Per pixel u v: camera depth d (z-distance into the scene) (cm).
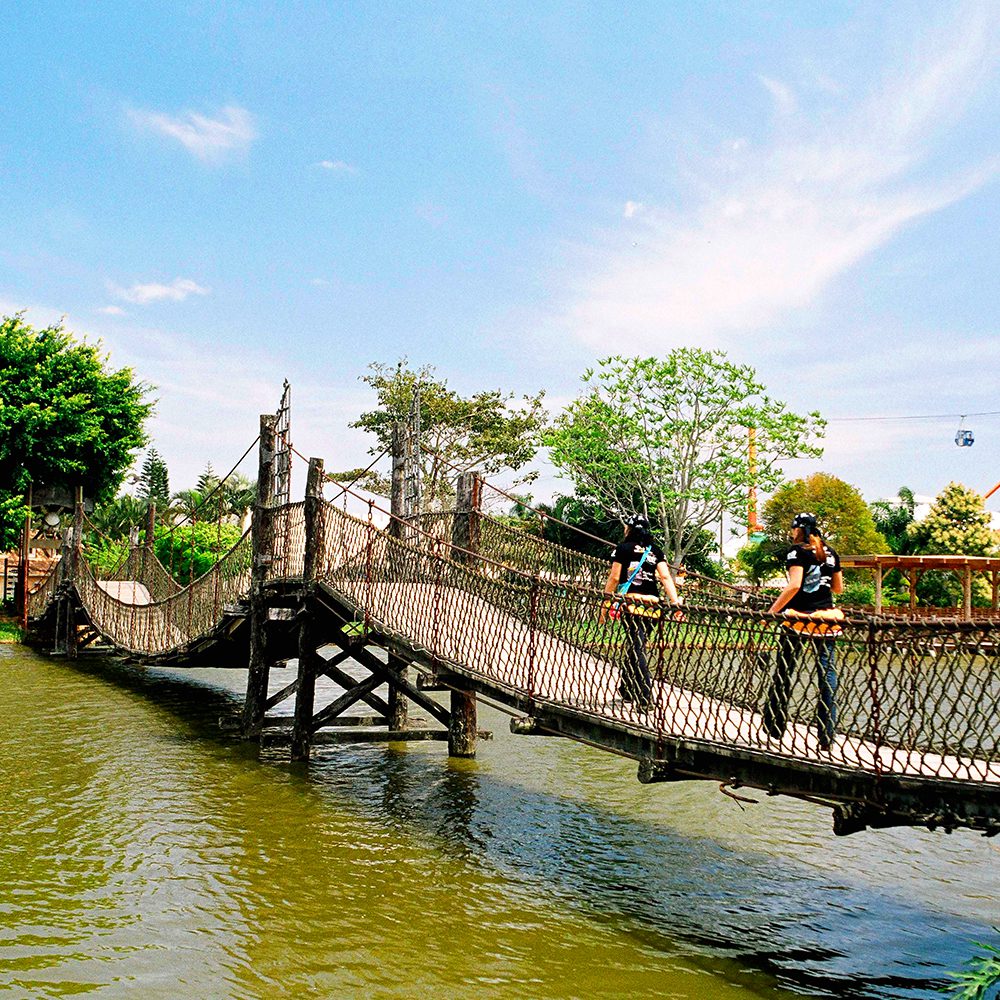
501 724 1784
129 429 3747
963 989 640
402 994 634
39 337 3659
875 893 852
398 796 1187
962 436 4266
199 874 870
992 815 583
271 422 1555
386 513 1220
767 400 3147
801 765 665
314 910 784
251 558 1541
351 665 2573
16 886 830
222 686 2244
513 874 888
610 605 837
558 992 639
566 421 3509
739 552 4281
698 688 847
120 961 677
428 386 4541
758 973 675
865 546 4116
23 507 3466
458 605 1051
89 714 1780
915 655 617
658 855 955
